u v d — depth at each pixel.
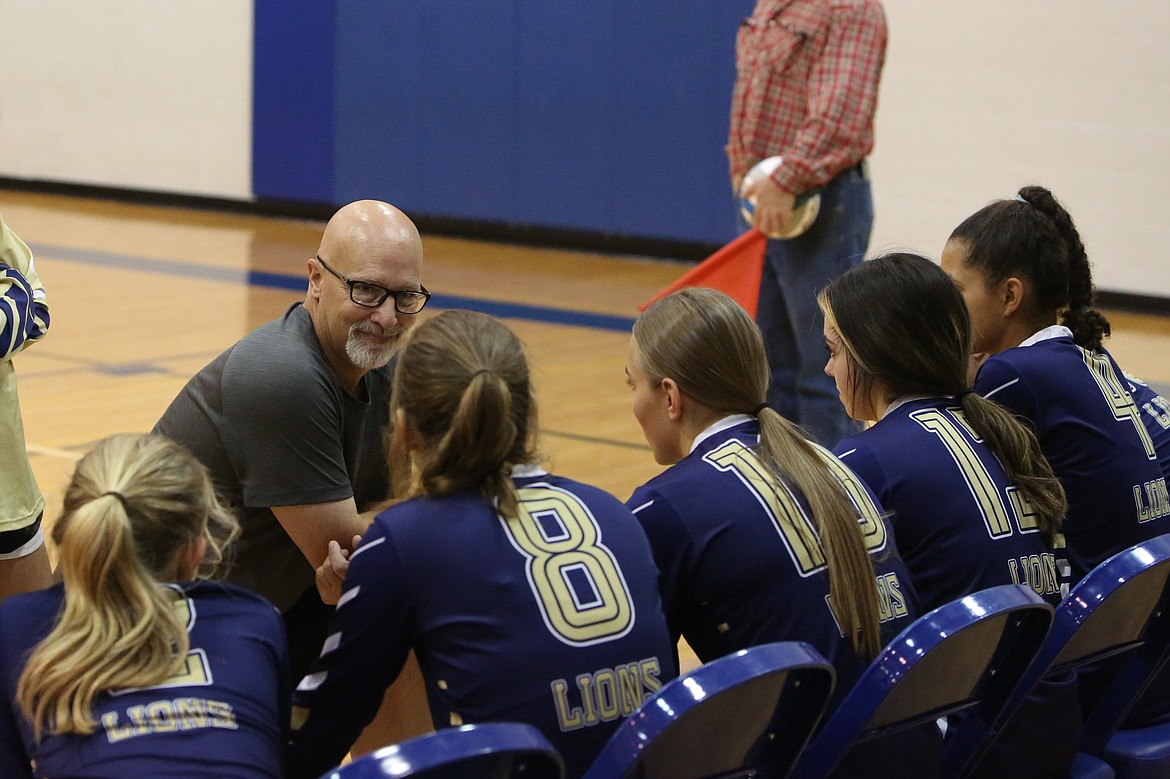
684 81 24.91
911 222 23.41
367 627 4.46
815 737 4.82
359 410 6.45
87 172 31.03
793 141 12.96
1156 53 20.95
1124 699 5.73
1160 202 21.31
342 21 27.64
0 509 6.50
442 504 4.52
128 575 4.00
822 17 12.55
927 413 5.63
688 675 3.85
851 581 4.85
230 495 6.23
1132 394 6.93
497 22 26.34
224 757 3.89
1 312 6.12
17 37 31.05
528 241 27.09
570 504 4.68
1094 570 5.11
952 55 22.59
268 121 28.86
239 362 6.13
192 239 26.12
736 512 4.94
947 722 5.50
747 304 12.84
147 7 29.59
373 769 3.27
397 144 27.75
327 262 6.16
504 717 4.32
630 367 5.43
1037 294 6.50
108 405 14.35
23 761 4.09
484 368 4.52
